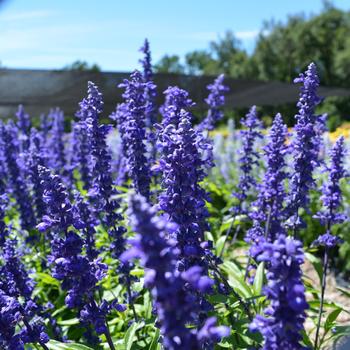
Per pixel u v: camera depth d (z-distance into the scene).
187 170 0.40
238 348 0.44
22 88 1.33
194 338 0.25
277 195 0.58
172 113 0.51
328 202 0.54
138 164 0.60
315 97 0.54
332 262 0.93
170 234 0.40
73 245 0.41
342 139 0.54
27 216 0.79
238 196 0.75
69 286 0.50
